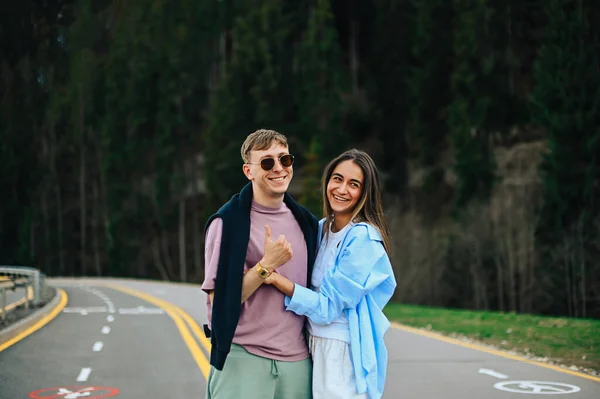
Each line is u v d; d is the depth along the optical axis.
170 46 91.38
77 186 101.25
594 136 47.00
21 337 16.33
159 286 45.56
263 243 3.98
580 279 46.44
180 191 82.25
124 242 86.00
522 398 9.01
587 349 13.00
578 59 48.66
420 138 65.94
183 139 89.31
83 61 105.81
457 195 55.41
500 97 58.41
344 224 4.17
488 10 60.44
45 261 96.00
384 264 3.99
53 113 105.12
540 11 62.03
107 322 19.98
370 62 81.12
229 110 74.00
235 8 96.25
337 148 69.81
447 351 13.24
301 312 3.84
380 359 3.98
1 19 111.00
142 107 90.38
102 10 119.25
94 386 10.20
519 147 56.12
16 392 9.72
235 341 3.94
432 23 68.12
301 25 88.12
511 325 16.95
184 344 15.04
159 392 9.75
